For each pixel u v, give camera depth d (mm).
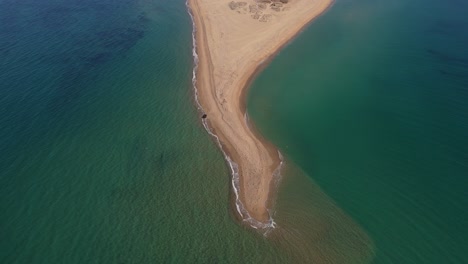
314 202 41438
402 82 58531
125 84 61062
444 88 56312
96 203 41906
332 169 45250
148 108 55812
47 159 47562
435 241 37344
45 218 40438
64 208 41438
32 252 37250
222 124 52281
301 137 49969
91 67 65375
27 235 38812
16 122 53562
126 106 56344
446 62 62250
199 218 40125
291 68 63438
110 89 60000
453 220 38969
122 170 45875
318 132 50688
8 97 58281
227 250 37094
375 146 47969
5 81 61812
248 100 56594
